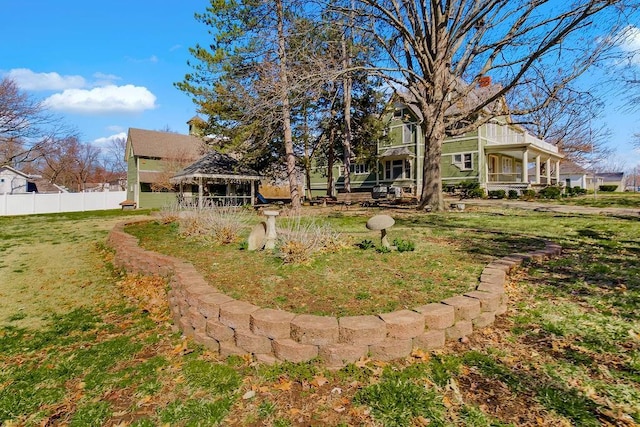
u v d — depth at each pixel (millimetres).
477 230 7250
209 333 3016
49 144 26453
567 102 10875
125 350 3139
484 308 3043
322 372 2482
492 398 2137
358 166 26297
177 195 20594
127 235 7555
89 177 46000
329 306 3166
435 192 11609
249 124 14688
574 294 3625
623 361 2426
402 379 2357
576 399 2076
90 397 2441
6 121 22469
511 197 18062
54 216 17266
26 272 6062
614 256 4984
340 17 11594
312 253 4879
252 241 5566
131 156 26016
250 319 2795
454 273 4039
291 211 12078
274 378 2473
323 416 2080
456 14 10742
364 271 4168
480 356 2578
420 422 1979
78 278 5699
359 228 7863
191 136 29406
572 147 31281
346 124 18844
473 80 11781
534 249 5246
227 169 18641
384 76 11438
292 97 12297
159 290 4695
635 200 15516
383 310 3039
